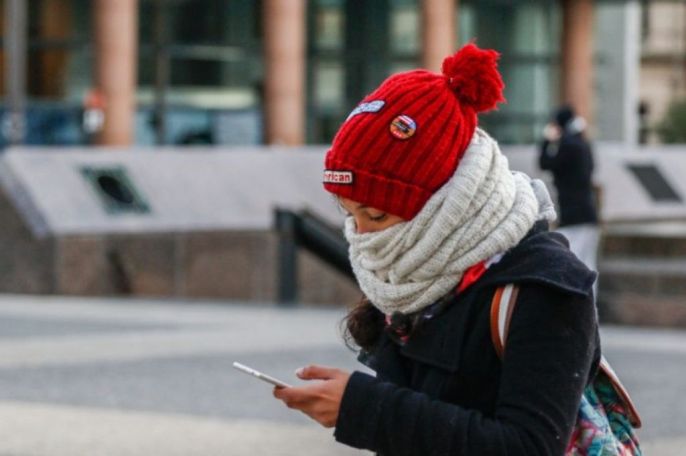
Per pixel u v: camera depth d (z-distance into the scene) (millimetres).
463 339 4457
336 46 73062
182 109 68500
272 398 14070
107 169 27766
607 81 88438
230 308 23875
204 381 15062
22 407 13445
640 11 114312
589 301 4398
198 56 68812
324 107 73000
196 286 27297
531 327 4352
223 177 29156
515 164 36875
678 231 32625
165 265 27094
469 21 76812
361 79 73500
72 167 27500
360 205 4535
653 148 40719
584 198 21938
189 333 19281
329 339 18609
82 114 66125
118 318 21297
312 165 31062
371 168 4465
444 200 4449
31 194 26656
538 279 4367
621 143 88062
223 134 69375
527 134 78750
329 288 27203
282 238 24812
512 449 4258
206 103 68938
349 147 4492
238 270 27500
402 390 4367
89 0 66125
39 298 25953
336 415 4355
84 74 66250
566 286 4348
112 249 26656
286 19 69125
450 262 4465
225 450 11555
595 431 4574
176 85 68438
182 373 15562
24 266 26500
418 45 73625
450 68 4555
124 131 65562
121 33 65312
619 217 37094
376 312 4801
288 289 24953
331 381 4383
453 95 4543
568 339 4348
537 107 78750
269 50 69125
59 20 65938
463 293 4484
